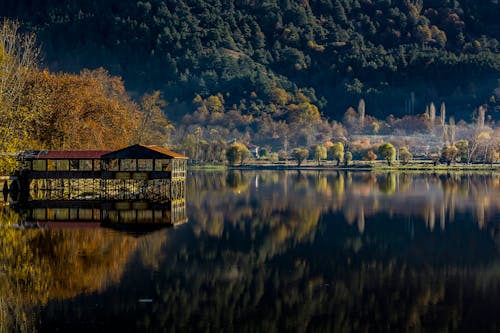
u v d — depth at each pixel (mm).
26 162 87438
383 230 59844
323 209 77688
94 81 109312
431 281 39906
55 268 41781
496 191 106312
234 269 42562
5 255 45594
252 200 89500
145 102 141125
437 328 31734
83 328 31031
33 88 96250
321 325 32156
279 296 36562
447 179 143500
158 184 94938
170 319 32531
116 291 36781
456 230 59875
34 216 66625
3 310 33438
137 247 49406
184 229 58750
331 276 41125
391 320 32781
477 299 36094
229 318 32938
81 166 100625
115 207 76500
